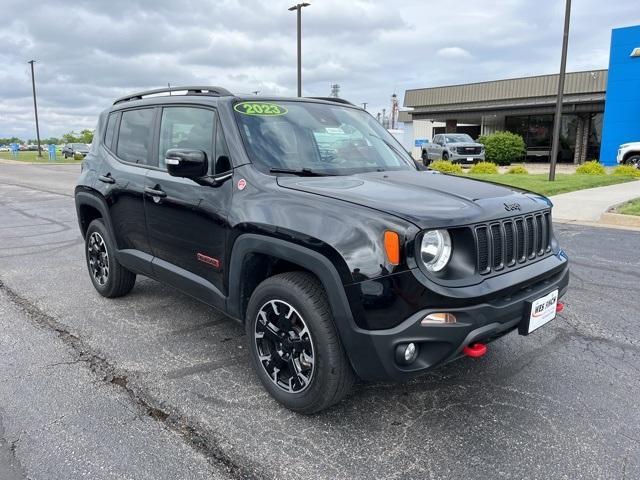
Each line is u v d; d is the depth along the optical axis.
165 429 2.95
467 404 3.25
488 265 2.81
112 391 3.38
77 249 7.66
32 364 3.75
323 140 3.85
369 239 2.63
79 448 2.76
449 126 36.69
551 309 3.18
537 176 17.73
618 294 5.37
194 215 3.62
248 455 2.72
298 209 2.95
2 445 2.78
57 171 28.94
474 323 2.63
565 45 14.92
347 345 2.73
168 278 4.07
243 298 3.38
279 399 3.15
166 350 4.02
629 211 9.95
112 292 5.10
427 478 2.55
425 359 2.67
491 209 2.91
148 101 4.49
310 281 2.94
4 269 6.45
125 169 4.50
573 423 3.04
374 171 3.75
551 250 3.41
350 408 3.19
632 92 25.14
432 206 2.79
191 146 3.85
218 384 3.48
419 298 2.57
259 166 3.39
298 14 20.42
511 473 2.59
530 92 31.02
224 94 3.85
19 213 11.45
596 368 3.73
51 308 4.96
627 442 2.85
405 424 3.02
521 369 3.72
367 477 2.55
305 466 2.63
